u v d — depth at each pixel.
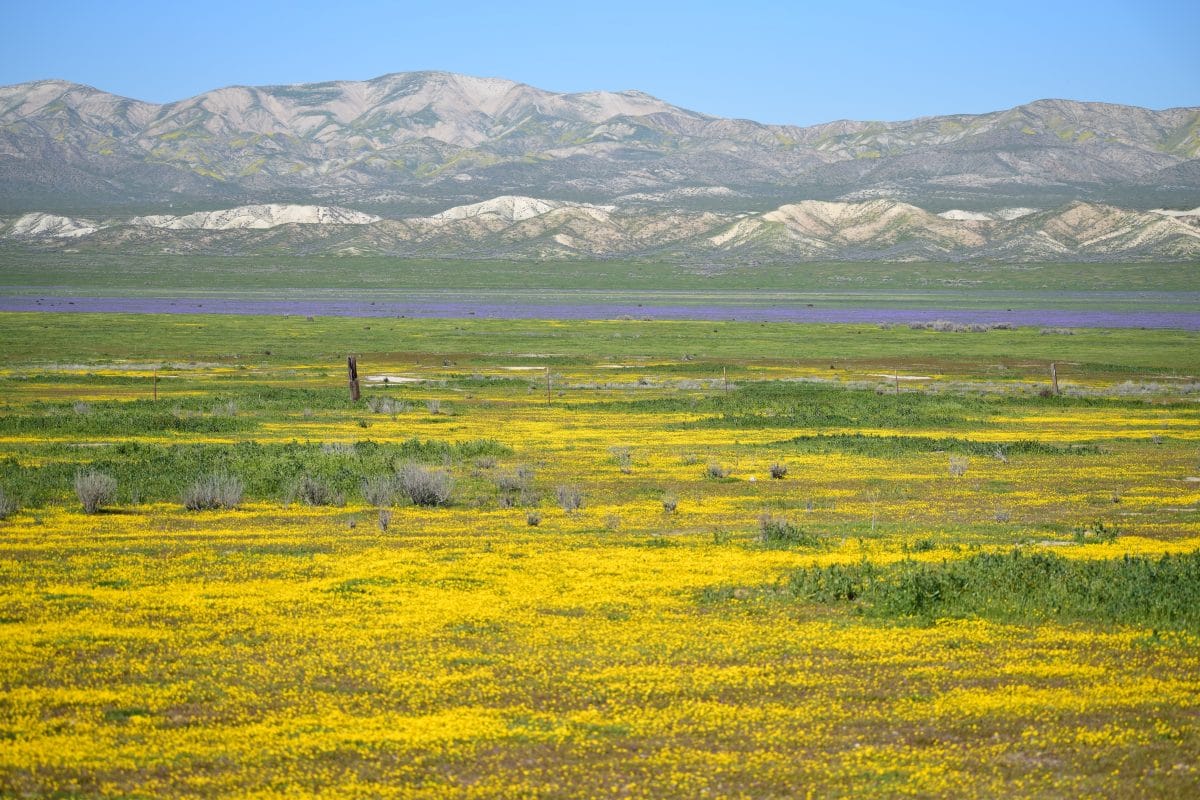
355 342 130.00
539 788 15.48
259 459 47.44
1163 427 66.12
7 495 38.53
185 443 55.03
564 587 27.17
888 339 138.75
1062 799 15.13
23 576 28.06
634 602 25.78
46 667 20.62
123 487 41.75
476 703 19.12
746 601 26.09
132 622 23.84
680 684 20.02
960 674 20.69
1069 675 20.72
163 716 18.36
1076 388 89.06
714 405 74.94
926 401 76.12
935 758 16.62
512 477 45.78
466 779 15.90
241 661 21.20
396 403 71.50
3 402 71.81
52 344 121.75
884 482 46.19
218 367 101.94
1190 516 38.31
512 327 154.88
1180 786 15.53
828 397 78.75
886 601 25.75
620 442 58.44
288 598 26.02
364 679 20.27
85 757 16.45
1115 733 17.58
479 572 28.83
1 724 17.64
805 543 32.88
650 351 123.75
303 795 15.16
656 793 15.38
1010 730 17.84
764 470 49.41
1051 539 33.91
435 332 144.62
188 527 35.81
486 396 81.50
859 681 20.30
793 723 18.11
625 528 36.19
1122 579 26.95
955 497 42.62
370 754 16.78
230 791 15.41
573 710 18.70
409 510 39.72
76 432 57.75
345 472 45.72
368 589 26.94
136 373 95.44
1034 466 50.72
